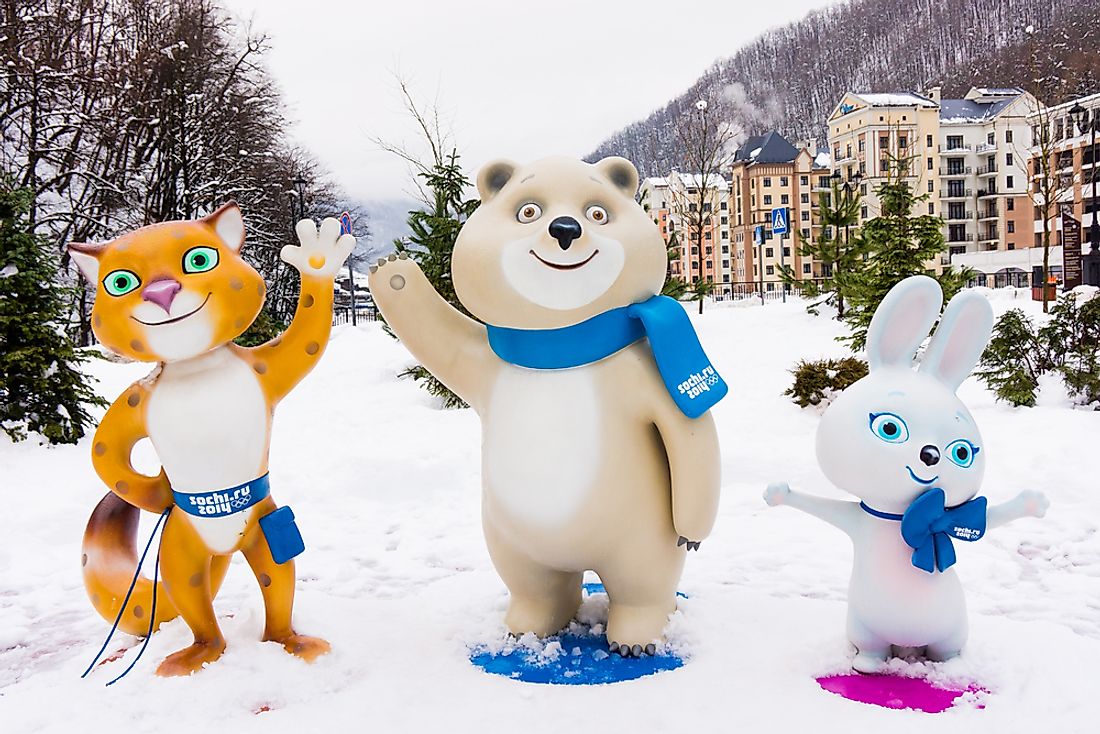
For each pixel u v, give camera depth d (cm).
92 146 2911
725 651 365
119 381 1380
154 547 596
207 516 349
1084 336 997
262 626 388
